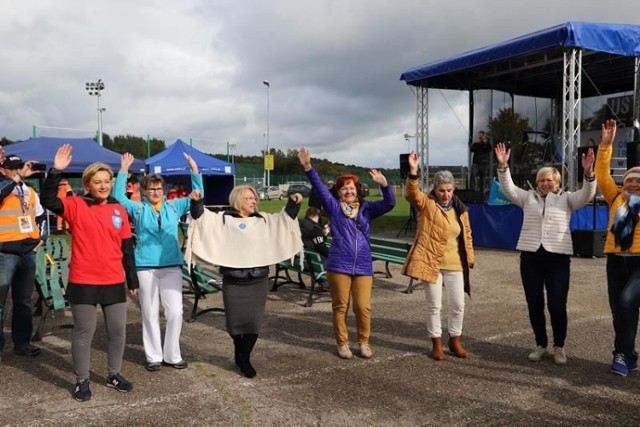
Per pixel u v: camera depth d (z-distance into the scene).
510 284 8.08
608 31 11.23
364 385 4.20
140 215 4.46
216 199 22.03
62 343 5.32
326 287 7.80
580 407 3.79
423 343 5.27
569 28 10.80
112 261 3.97
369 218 4.89
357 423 3.56
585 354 4.89
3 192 4.63
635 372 4.43
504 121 18.61
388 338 5.43
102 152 16.05
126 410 3.74
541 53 14.45
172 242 4.51
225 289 4.36
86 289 3.88
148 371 4.49
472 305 6.82
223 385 4.20
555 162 19.38
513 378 4.34
